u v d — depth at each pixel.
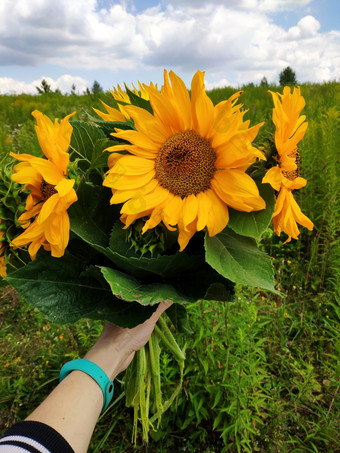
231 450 0.80
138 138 0.33
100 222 0.37
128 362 0.47
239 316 0.80
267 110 2.60
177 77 0.32
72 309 0.36
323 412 0.80
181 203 0.32
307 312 1.13
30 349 1.08
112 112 0.42
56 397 0.33
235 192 0.31
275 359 0.97
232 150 0.30
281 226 0.35
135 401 0.55
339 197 1.33
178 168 0.32
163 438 0.83
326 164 1.43
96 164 0.36
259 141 0.36
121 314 0.37
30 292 0.36
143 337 0.43
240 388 0.74
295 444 0.81
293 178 0.35
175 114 0.33
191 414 0.79
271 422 0.79
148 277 0.38
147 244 0.34
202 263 0.37
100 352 0.39
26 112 4.22
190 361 0.81
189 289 0.37
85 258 0.38
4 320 1.21
